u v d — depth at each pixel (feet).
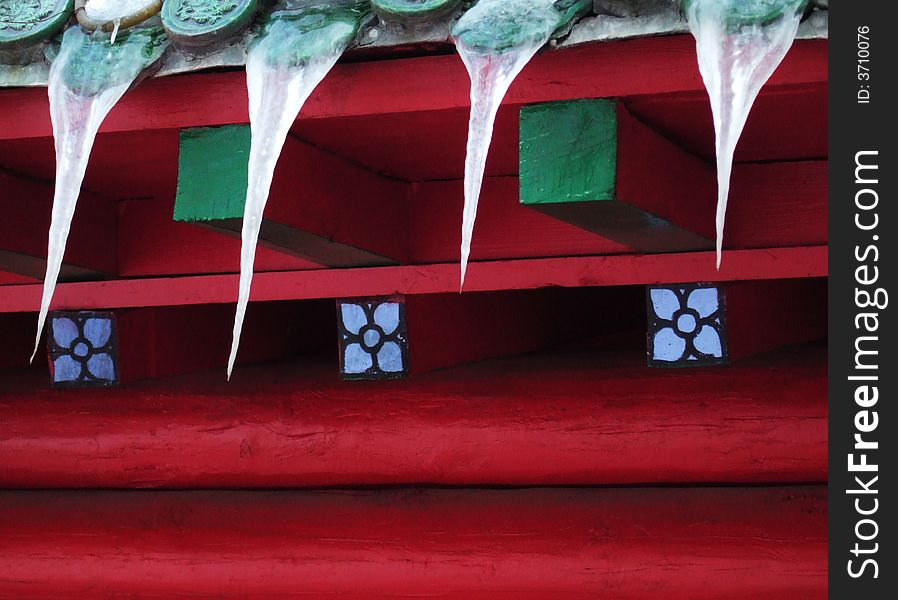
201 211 8.90
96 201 11.53
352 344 10.98
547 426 11.09
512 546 11.28
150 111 9.01
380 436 11.41
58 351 11.94
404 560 11.46
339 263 10.66
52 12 8.87
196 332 12.96
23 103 9.18
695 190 9.57
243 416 11.80
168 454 11.93
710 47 7.29
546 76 8.20
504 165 10.30
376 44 8.17
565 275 10.26
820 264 9.73
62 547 12.30
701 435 10.80
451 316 11.73
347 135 9.27
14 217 10.63
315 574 11.64
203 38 8.29
